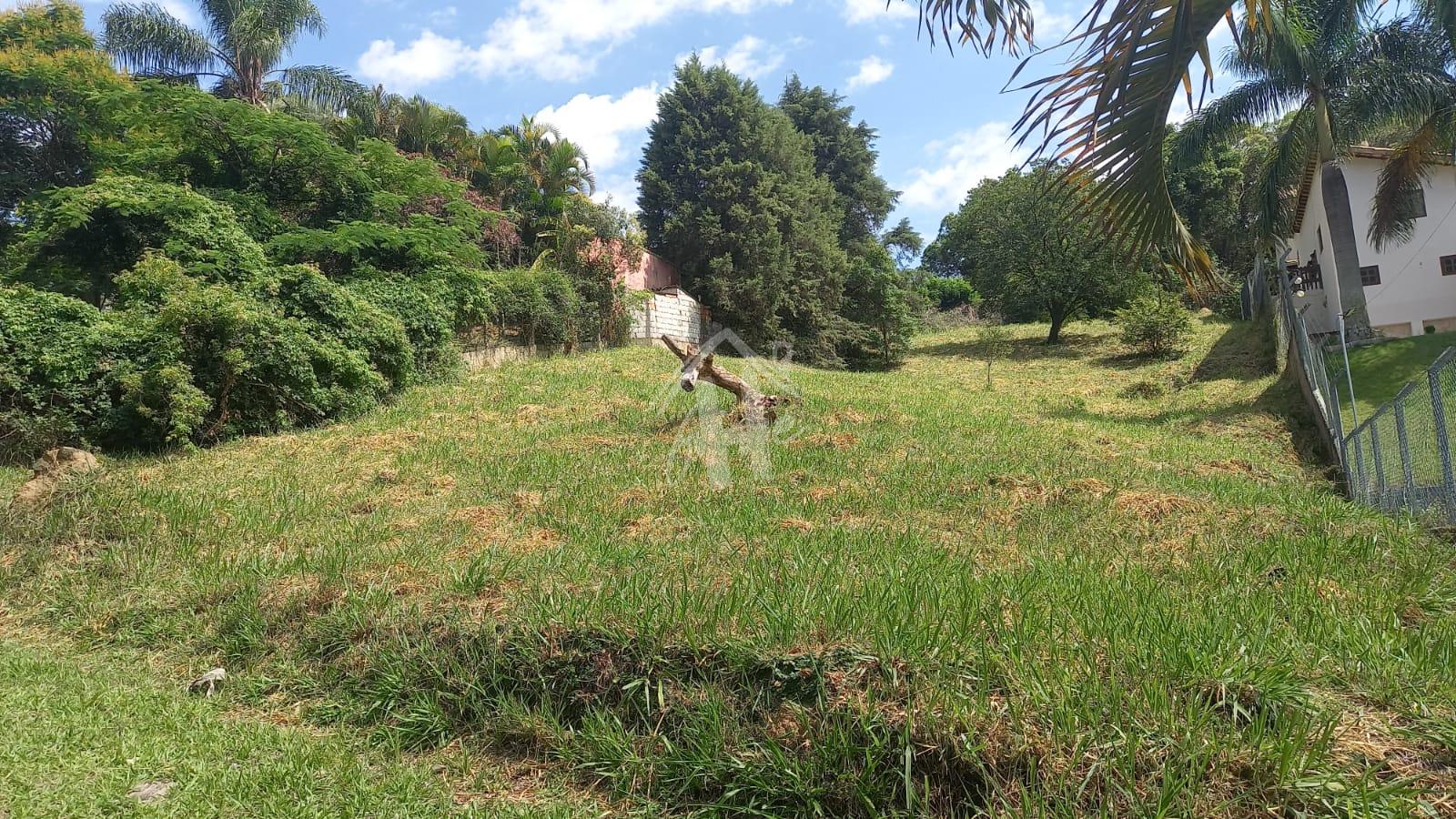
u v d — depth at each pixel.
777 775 3.13
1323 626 3.96
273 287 14.56
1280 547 5.85
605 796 3.41
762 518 6.88
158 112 18.53
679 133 31.88
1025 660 3.38
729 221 30.69
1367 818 2.42
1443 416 7.21
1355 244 19.77
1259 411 16.78
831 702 3.32
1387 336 19.80
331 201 20.75
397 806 3.33
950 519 7.05
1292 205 23.03
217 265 15.42
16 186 21.53
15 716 4.14
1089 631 3.68
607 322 25.81
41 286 16.66
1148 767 2.72
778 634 3.76
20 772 3.52
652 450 10.31
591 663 4.00
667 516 7.16
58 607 6.13
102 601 6.10
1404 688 3.19
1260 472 10.68
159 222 16.27
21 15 22.88
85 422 12.20
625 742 3.58
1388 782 2.62
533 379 17.69
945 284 50.44
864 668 3.43
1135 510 7.30
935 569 4.97
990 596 4.33
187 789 3.44
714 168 30.39
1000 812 2.75
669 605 4.20
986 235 32.28
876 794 2.97
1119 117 2.82
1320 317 22.22
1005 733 2.96
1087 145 2.92
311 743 3.94
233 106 18.55
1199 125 15.76
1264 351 22.25
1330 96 14.34
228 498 8.63
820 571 4.96
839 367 30.62
